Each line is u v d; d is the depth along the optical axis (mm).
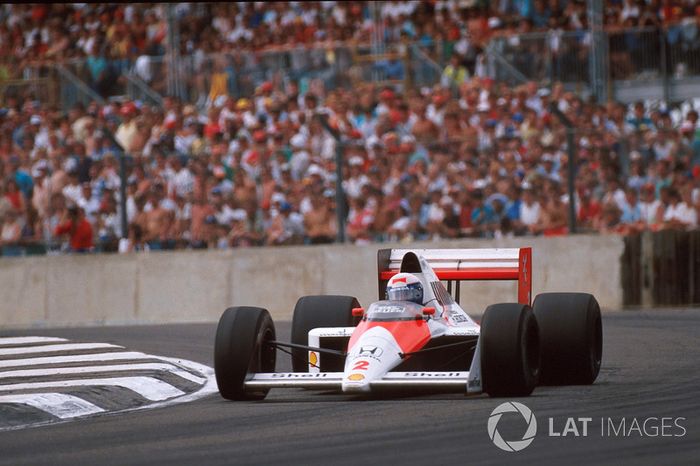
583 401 31516
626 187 62375
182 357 45938
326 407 32188
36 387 36156
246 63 92125
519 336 31719
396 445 25625
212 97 93000
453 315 35906
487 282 62156
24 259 68375
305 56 91062
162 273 66062
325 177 67188
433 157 65562
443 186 65125
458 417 29125
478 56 88438
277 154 67500
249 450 25656
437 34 89875
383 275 37688
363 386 30625
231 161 67500
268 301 64562
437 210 65062
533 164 64625
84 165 69500
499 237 64250
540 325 35594
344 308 37031
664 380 35906
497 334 31750
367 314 33656
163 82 94750
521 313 32219
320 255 64250
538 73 87562
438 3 92312
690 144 62344
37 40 101250
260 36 97312
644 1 87625
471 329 34625
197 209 67375
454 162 65312
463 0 93688
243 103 87625
